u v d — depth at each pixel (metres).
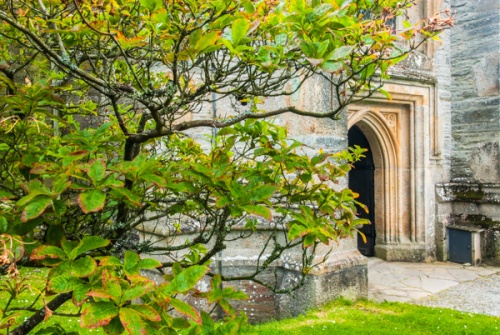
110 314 1.01
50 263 1.26
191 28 1.61
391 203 8.54
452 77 8.95
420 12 8.34
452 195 8.78
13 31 2.26
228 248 5.53
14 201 1.62
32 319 1.45
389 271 7.67
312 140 5.44
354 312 5.07
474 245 8.20
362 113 7.95
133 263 1.20
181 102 1.73
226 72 2.00
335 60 1.48
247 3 1.58
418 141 8.45
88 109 2.45
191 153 2.60
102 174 1.26
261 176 1.88
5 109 1.63
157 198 2.32
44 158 1.74
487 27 8.40
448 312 5.29
